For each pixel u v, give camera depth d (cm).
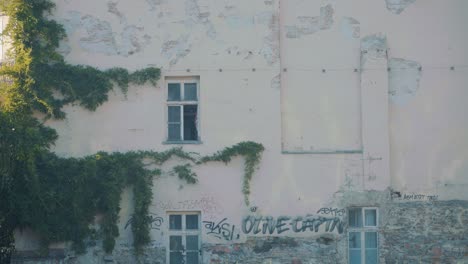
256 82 3002
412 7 3050
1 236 2911
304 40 3036
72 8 3008
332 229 2970
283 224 2967
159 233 2955
